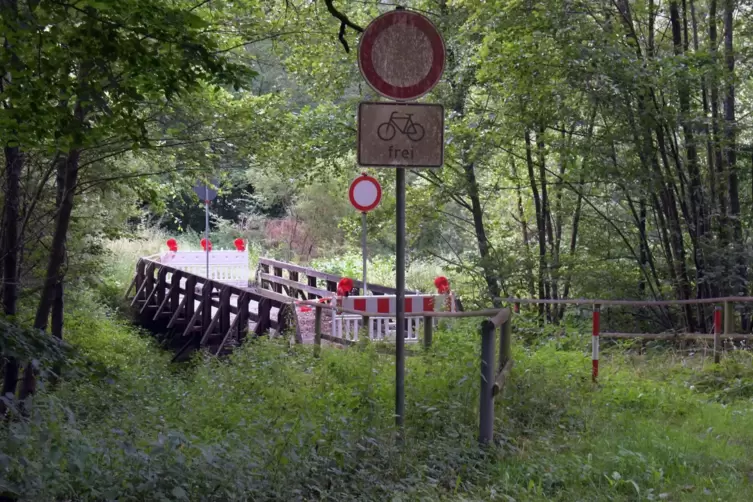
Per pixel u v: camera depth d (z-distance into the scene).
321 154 17.08
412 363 8.73
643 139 13.65
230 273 29.47
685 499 5.30
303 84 17.88
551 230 17.70
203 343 18.56
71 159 11.37
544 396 7.72
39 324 11.33
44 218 13.25
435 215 18.45
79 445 4.64
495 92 15.80
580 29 12.95
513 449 6.36
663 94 13.37
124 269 27.94
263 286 26.77
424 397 7.23
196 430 6.84
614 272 16.41
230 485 4.69
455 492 5.45
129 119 7.34
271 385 8.45
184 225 44.41
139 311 24.30
